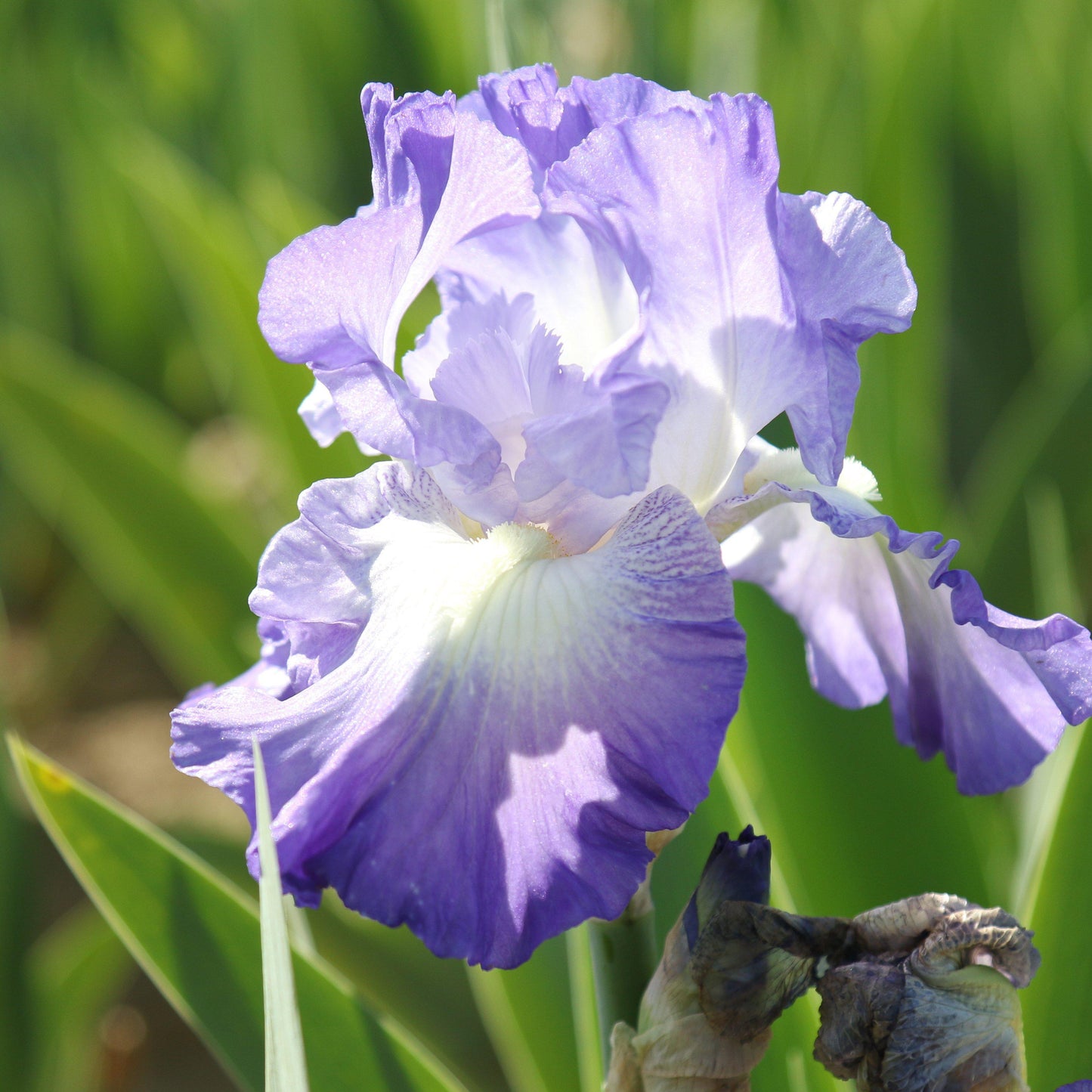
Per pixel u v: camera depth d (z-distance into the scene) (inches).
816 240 31.7
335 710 31.4
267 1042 30.2
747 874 31.7
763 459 32.9
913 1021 31.0
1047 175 62.8
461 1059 41.8
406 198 31.8
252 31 75.5
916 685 33.4
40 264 85.9
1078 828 34.4
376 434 31.7
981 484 57.1
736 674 31.0
